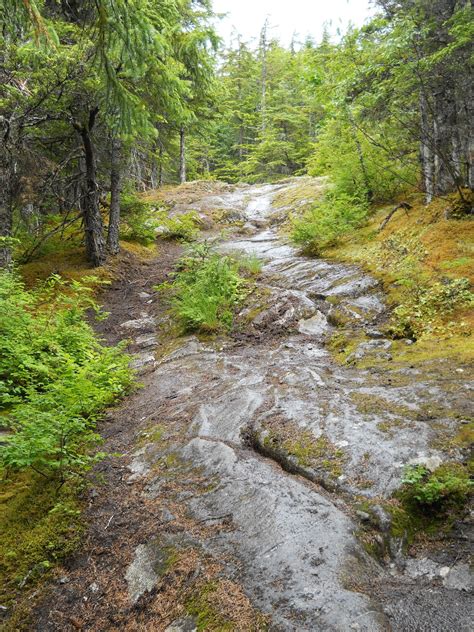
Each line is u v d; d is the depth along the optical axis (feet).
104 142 41.04
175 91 27.58
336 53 36.24
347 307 24.64
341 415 13.51
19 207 35.55
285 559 8.56
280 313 25.77
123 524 11.02
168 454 13.67
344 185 43.24
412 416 12.88
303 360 20.25
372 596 7.77
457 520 9.39
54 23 28.66
